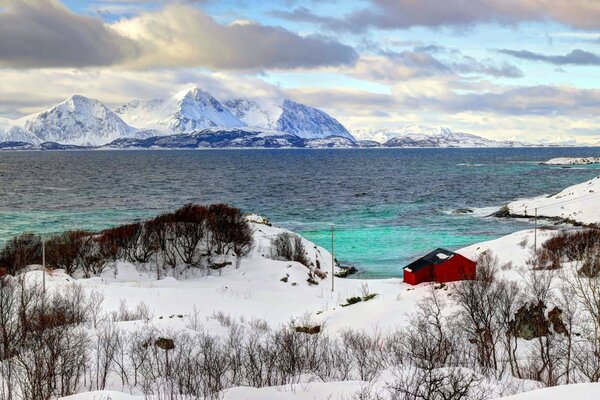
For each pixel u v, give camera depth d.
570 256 74.94
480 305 40.66
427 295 50.94
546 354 35.31
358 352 37.59
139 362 34.44
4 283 47.25
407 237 117.31
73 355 31.27
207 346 35.50
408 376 26.84
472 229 124.75
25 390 29.08
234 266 82.75
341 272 89.56
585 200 135.62
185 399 27.44
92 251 81.38
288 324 49.09
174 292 63.91
